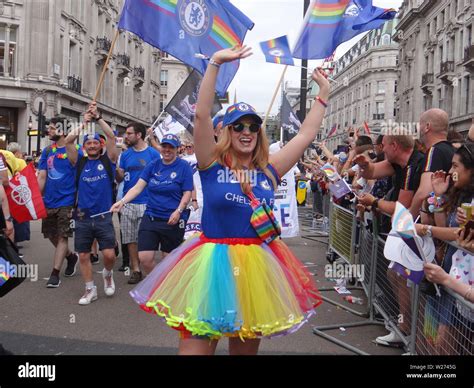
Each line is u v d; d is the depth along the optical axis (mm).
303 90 13695
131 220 6848
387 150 4844
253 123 2758
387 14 4398
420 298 3711
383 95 70062
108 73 39969
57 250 6578
